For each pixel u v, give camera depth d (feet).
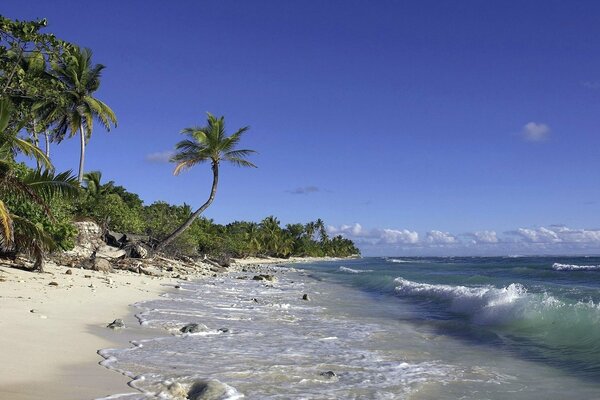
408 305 60.29
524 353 30.40
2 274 51.01
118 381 19.97
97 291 51.37
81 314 36.27
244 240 325.62
